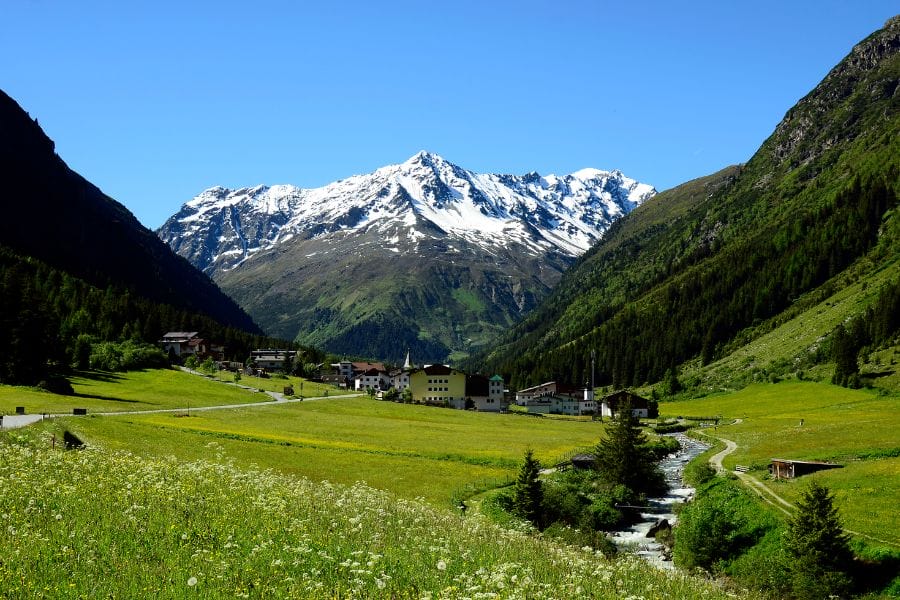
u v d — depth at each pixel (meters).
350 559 20.59
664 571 28.59
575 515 62.28
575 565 23.88
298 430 107.94
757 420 139.50
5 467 30.06
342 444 94.44
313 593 17.52
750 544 49.16
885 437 90.50
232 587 17.73
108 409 106.50
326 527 25.41
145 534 22.16
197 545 21.53
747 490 67.06
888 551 42.75
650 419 166.50
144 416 103.88
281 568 19.52
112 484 29.02
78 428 71.56
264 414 129.88
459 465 84.19
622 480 78.25
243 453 77.44
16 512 23.58
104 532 22.11
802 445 93.31
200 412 122.38
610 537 57.75
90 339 178.50
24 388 114.38
